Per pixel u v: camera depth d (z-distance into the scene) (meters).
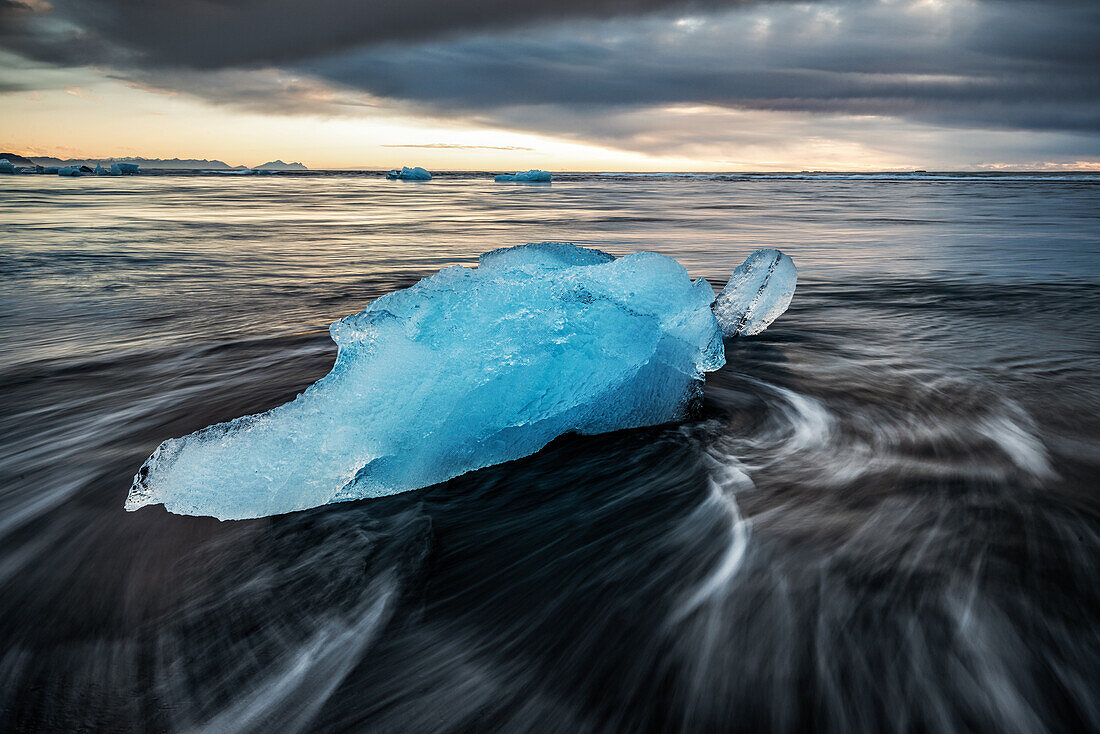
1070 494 2.05
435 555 1.82
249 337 4.33
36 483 2.26
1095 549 1.73
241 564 1.75
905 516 1.94
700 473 2.30
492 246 10.05
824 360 3.74
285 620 1.54
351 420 2.05
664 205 22.72
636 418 2.68
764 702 1.30
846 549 1.78
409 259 8.52
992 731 1.22
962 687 1.30
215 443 1.96
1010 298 5.52
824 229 12.83
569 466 2.38
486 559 1.80
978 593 1.56
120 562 1.77
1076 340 4.08
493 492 2.19
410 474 2.16
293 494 1.99
